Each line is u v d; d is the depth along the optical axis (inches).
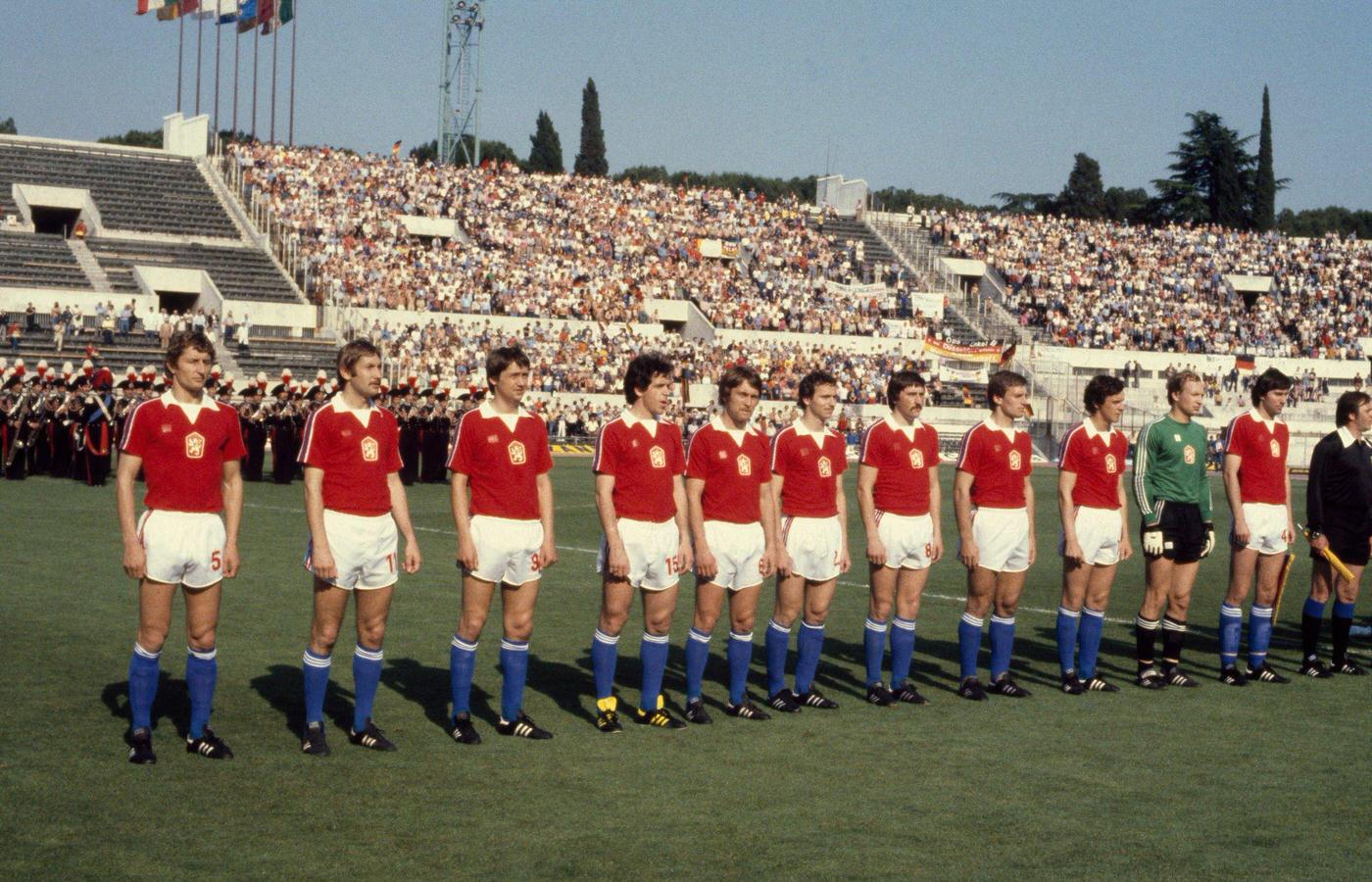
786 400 1815.9
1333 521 413.4
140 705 283.7
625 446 320.5
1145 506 388.2
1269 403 402.3
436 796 262.4
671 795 266.4
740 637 341.1
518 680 313.0
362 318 1717.5
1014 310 2300.7
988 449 370.6
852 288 2191.2
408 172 2151.8
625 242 2151.8
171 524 281.3
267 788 265.1
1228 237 2674.7
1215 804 267.9
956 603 545.0
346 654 398.3
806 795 268.7
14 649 389.7
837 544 354.3
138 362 1529.3
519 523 306.0
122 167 1955.0
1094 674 386.6
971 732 328.5
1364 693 387.9
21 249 1656.0
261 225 1892.2
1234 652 402.3
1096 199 4217.5
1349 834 249.0
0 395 1030.4
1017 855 233.5
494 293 1867.6
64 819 242.1
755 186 4377.5
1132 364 2124.8
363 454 292.8
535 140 3821.4
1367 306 2486.5
